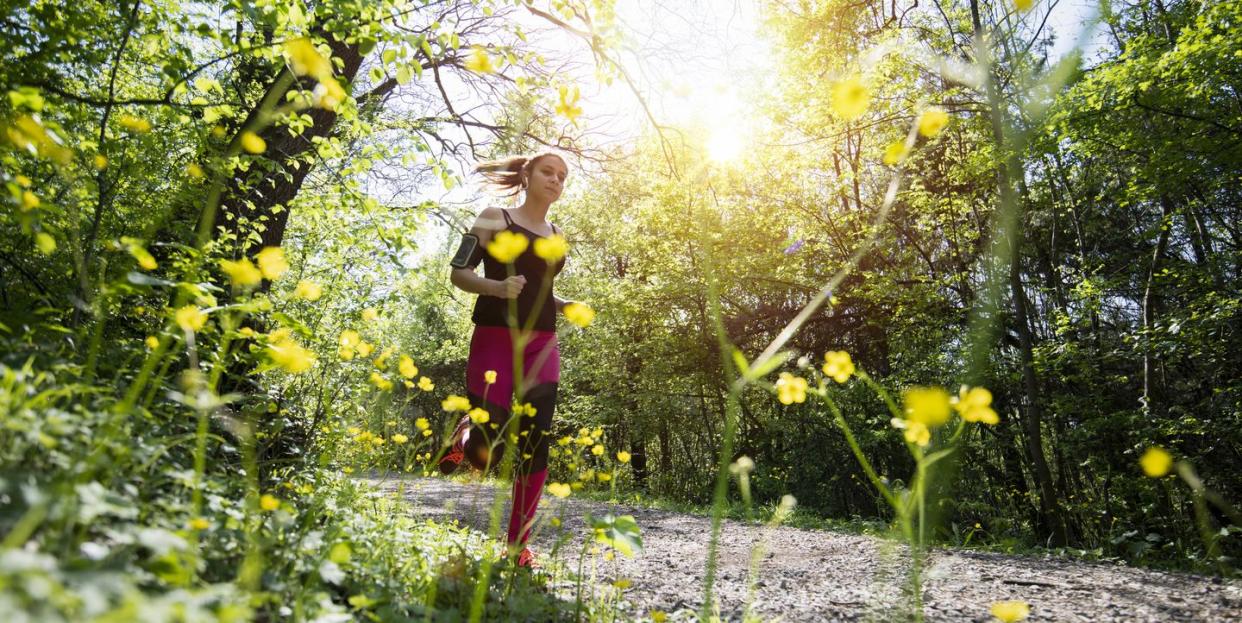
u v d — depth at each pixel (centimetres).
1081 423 998
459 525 384
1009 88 906
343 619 131
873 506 1185
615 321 1570
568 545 394
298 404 317
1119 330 1097
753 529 595
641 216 1414
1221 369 930
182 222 284
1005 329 1091
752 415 1547
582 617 218
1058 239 1241
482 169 322
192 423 169
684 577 325
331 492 247
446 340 2119
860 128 1155
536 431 273
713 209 1306
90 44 263
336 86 129
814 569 359
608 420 1661
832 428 1234
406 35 286
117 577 73
